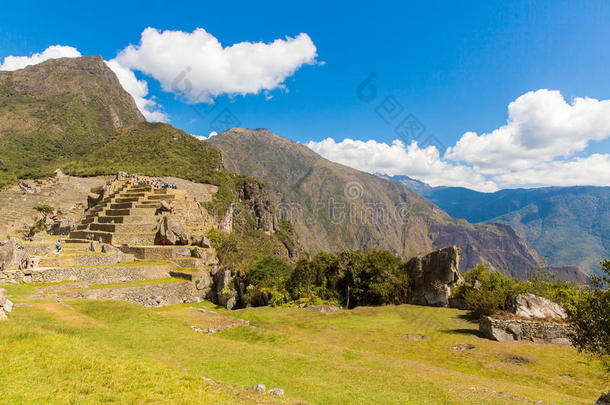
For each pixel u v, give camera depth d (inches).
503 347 983.0
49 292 1264.8
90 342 644.1
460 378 707.4
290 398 519.5
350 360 810.8
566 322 1068.5
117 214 2593.5
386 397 572.7
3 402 366.3
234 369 679.1
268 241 7760.8
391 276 1797.5
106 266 1675.7
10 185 5565.9
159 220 2492.6
